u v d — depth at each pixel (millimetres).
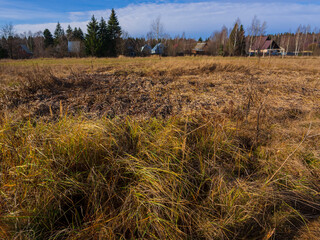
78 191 1916
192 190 2031
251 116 3686
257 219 1823
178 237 1604
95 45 41750
